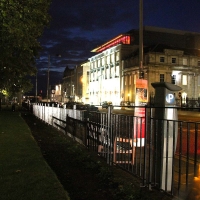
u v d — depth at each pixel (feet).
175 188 19.21
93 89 371.15
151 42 301.02
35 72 63.05
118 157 26.73
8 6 26.78
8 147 33.27
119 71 290.15
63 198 17.01
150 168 19.90
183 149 35.96
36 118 99.09
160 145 19.15
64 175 23.85
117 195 18.78
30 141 38.22
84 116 37.81
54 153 33.01
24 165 24.66
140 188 19.85
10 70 51.16
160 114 19.29
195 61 249.55
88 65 398.83
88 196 18.93
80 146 37.40
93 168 25.77
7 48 31.91
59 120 57.00
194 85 248.52
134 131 24.04
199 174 15.05
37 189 18.56
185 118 106.93
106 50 325.21
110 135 27.22
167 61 237.86
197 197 13.43
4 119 80.43
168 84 18.86
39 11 31.48
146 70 232.73
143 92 39.88
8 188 18.71
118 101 288.92
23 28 29.19
